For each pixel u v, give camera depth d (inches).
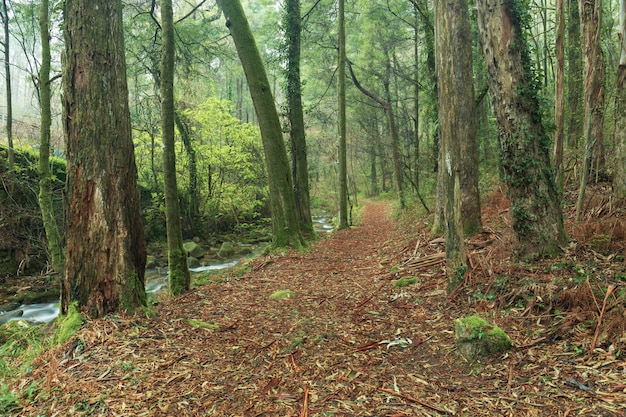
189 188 634.8
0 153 458.3
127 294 170.7
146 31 472.1
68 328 155.1
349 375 128.0
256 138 717.9
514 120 200.7
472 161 294.0
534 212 201.3
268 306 216.4
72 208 165.5
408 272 261.3
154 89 533.0
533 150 200.1
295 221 421.7
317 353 146.6
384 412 104.9
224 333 168.6
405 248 334.6
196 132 649.0
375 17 707.4
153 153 590.6
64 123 166.1
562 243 201.6
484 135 665.0
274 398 114.0
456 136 184.9
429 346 148.2
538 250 200.7
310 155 1145.4
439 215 331.9
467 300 181.9
